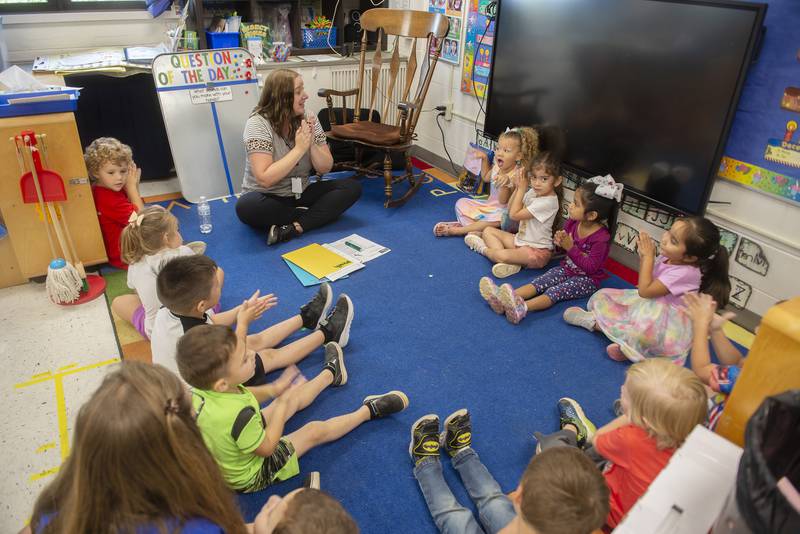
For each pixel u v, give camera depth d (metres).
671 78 2.25
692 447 0.77
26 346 2.12
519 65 3.02
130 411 0.83
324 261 2.70
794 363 0.71
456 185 3.76
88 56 3.45
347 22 4.14
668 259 2.01
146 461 0.83
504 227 2.95
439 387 1.93
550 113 2.90
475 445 1.70
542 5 2.78
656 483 0.73
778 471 0.64
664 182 2.39
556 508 0.99
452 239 3.01
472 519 1.40
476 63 3.46
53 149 2.30
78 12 3.52
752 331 2.28
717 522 0.64
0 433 1.72
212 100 3.32
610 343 2.21
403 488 1.56
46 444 1.69
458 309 2.39
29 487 1.55
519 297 2.28
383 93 4.25
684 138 2.26
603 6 2.47
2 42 3.21
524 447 1.70
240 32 3.69
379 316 2.32
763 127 2.07
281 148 2.85
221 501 0.95
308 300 2.41
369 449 1.68
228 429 1.34
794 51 1.92
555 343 2.20
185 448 0.88
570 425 1.70
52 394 1.88
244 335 1.66
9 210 2.32
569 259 2.54
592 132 2.68
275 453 1.52
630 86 2.44
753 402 0.77
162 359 1.70
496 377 1.99
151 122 3.45
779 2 1.92
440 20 3.18
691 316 1.72
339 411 1.81
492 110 3.30
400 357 2.08
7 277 2.48
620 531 0.69
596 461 1.45
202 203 3.15
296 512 0.99
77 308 2.36
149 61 3.31
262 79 3.65
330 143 3.80
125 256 1.96
